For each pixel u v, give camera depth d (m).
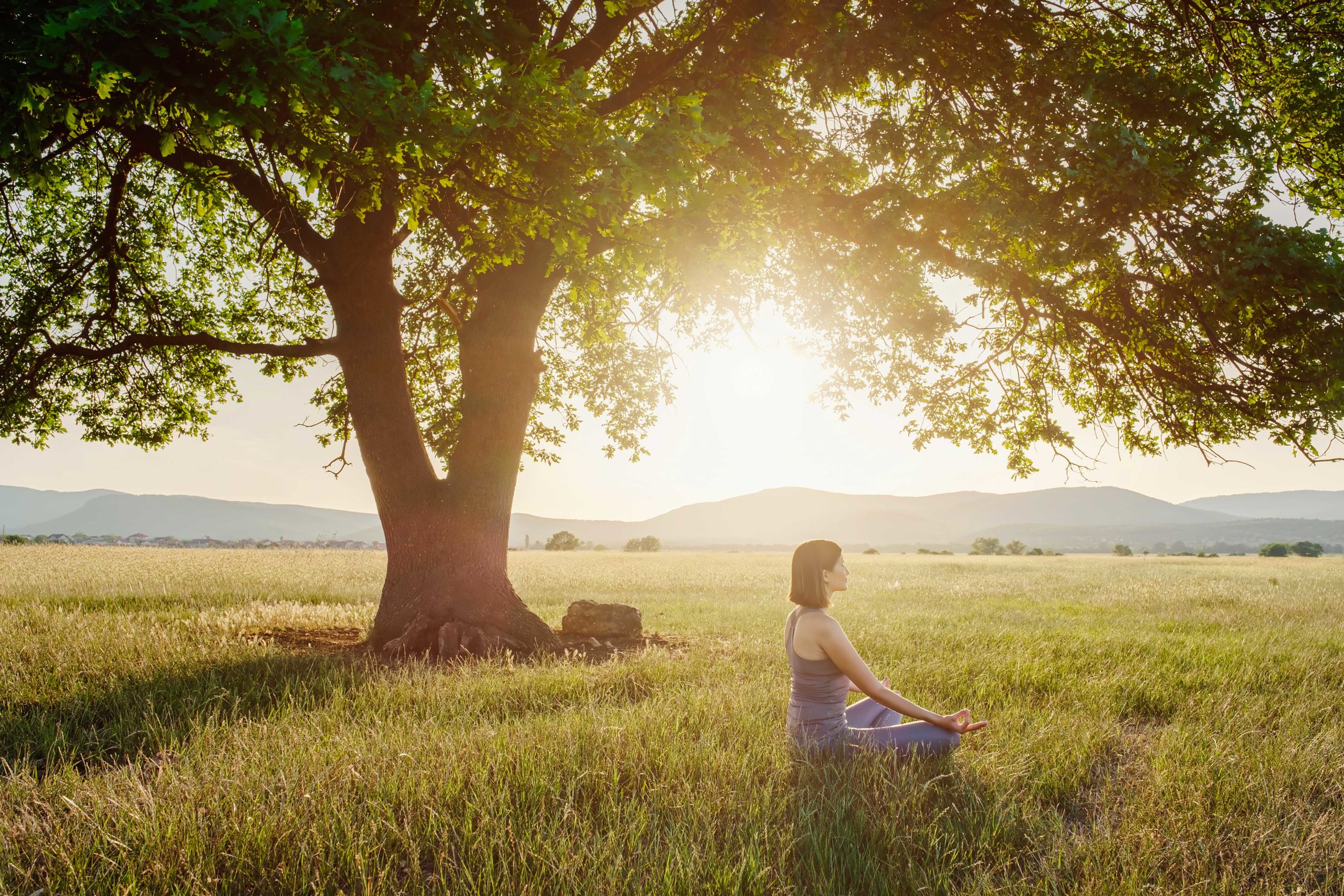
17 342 9.22
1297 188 8.77
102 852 2.82
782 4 6.95
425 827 3.11
